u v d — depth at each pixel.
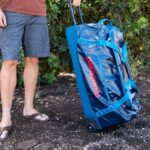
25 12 3.22
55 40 4.51
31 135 3.33
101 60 3.16
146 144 3.17
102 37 3.18
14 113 3.78
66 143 3.18
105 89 3.17
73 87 4.52
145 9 5.14
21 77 4.41
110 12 4.69
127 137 3.27
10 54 3.20
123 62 3.29
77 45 3.15
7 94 3.29
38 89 4.45
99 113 3.20
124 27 4.75
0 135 3.28
